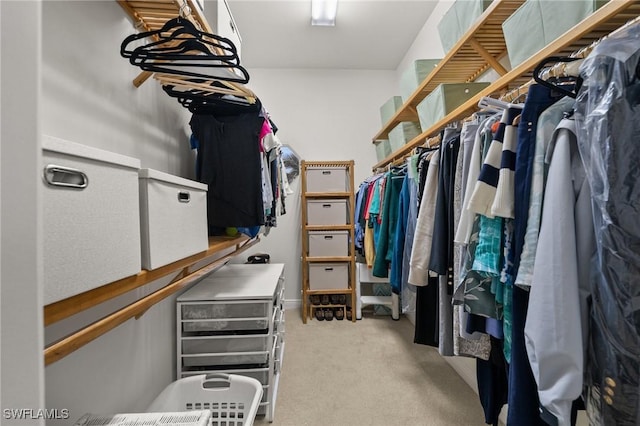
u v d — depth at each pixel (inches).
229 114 54.3
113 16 36.1
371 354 83.8
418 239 51.9
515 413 27.8
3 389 11.8
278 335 71.0
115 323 23.3
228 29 68.4
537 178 28.0
